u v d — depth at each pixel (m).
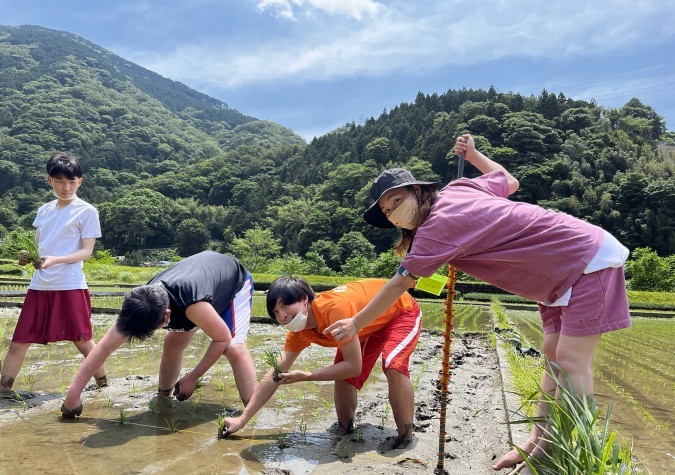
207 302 4.01
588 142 87.06
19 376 5.38
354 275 43.44
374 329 3.84
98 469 2.99
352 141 119.06
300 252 82.44
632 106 124.12
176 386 4.33
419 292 26.16
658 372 6.95
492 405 4.78
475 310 19.12
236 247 76.88
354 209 82.88
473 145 3.39
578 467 2.26
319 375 3.56
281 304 3.51
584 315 2.64
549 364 2.73
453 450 3.57
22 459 3.10
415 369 6.47
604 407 4.84
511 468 3.16
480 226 2.71
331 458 3.33
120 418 3.90
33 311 4.71
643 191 69.25
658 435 3.97
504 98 102.12
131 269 36.75
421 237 2.76
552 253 2.69
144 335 3.75
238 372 4.28
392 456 3.43
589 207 70.94
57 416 4.02
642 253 43.25
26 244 4.53
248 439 3.65
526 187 76.31
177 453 3.31
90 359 3.96
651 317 24.62
